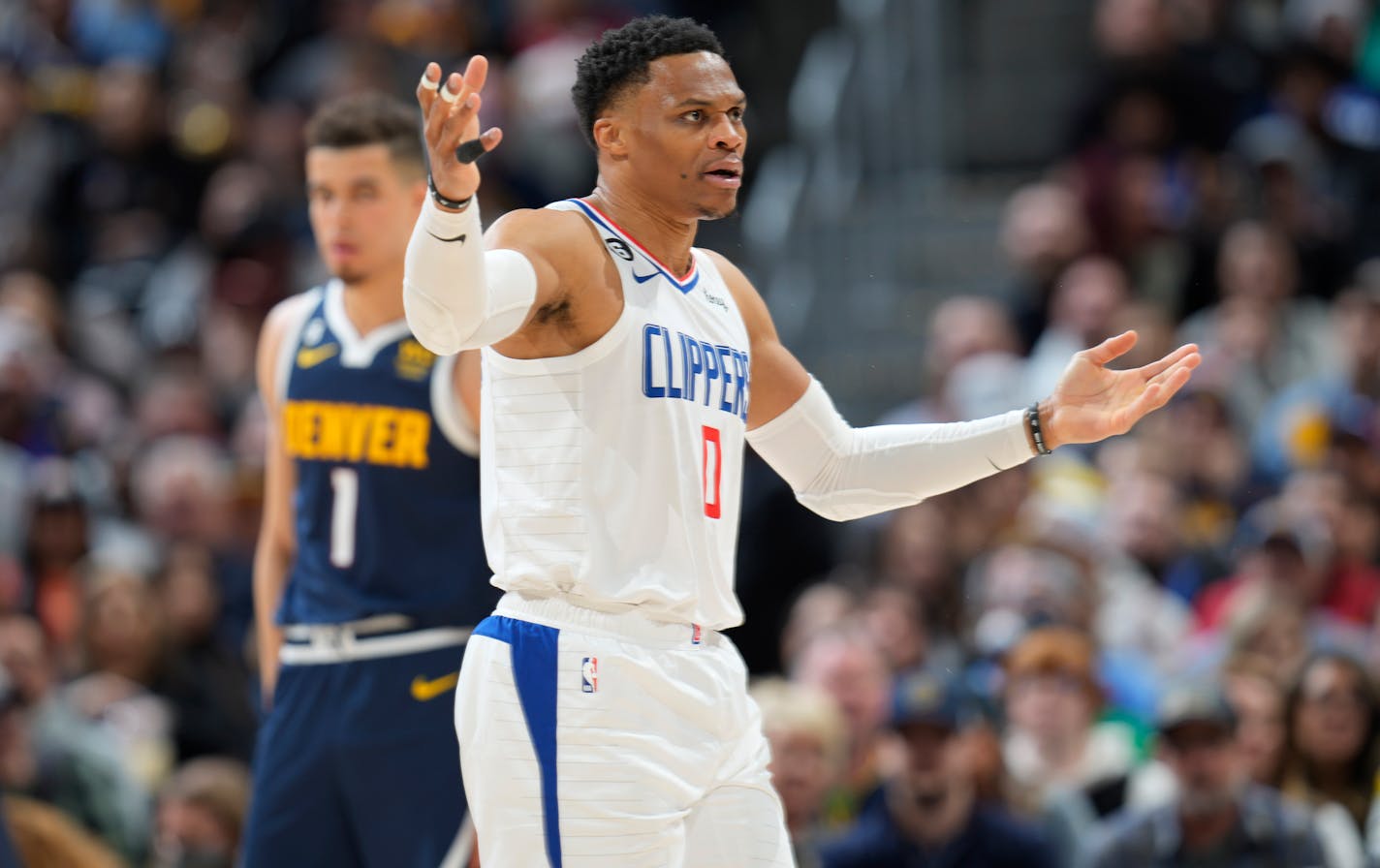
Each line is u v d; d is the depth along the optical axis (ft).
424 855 49.67
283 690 51.42
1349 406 100.99
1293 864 65.82
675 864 37.83
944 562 92.43
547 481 37.86
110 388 118.93
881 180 125.49
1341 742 70.79
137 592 84.38
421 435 50.37
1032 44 129.29
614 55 38.81
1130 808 71.10
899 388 117.08
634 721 37.52
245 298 124.67
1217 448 98.78
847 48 130.00
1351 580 89.45
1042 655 74.49
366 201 51.03
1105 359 40.81
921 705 67.87
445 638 50.21
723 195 38.63
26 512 96.12
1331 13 123.34
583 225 38.19
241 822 70.54
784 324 119.96
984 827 68.18
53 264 131.95
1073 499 97.86
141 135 136.56
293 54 146.00
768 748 40.81
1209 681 69.87
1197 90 117.80
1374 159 120.57
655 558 38.01
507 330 36.17
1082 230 113.60
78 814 72.59
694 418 38.70
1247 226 112.98
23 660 73.87
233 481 100.53
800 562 106.42
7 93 139.03
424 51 137.08
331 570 50.78
